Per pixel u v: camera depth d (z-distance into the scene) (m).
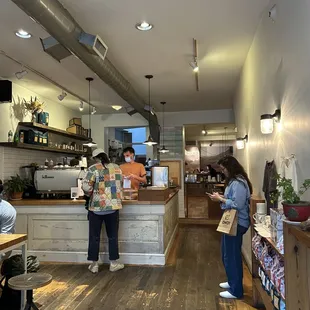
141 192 4.24
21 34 3.29
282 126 2.38
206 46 3.71
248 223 3.06
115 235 3.98
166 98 6.37
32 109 5.32
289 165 2.16
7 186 4.71
